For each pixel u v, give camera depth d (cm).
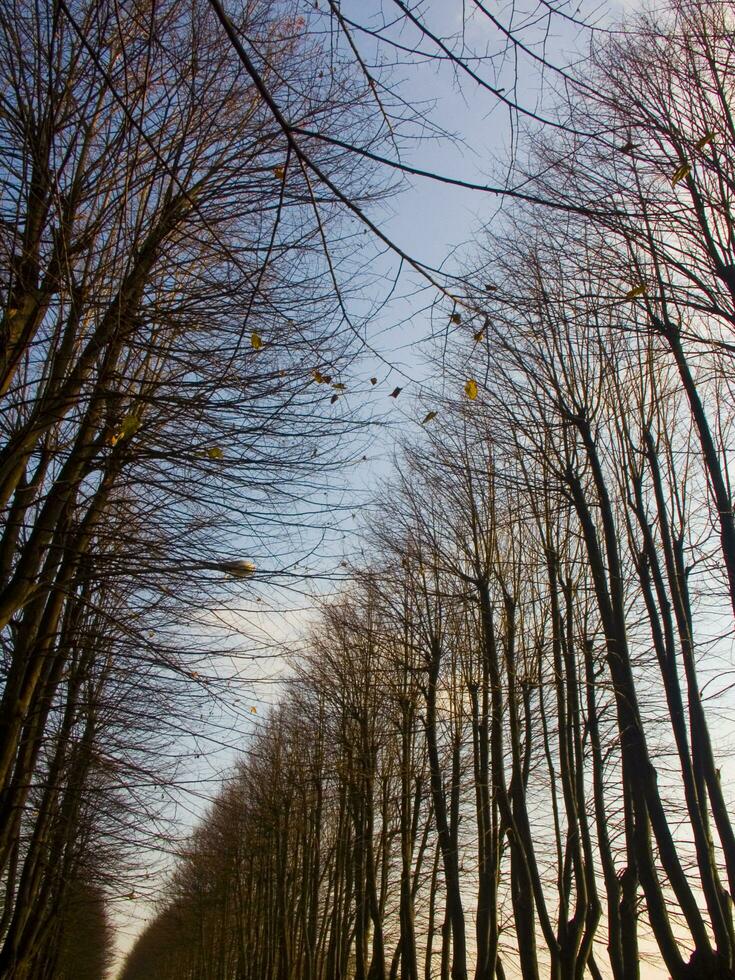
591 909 1173
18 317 579
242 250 646
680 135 771
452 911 1458
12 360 575
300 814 2644
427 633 1677
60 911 1449
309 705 2136
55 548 666
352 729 1998
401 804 1909
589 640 1238
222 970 3859
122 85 619
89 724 987
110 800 984
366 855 1973
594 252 862
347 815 2295
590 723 1231
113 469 700
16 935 1073
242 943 3450
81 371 636
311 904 2353
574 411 1119
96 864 1225
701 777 884
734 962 787
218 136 684
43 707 860
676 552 1034
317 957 2991
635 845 909
